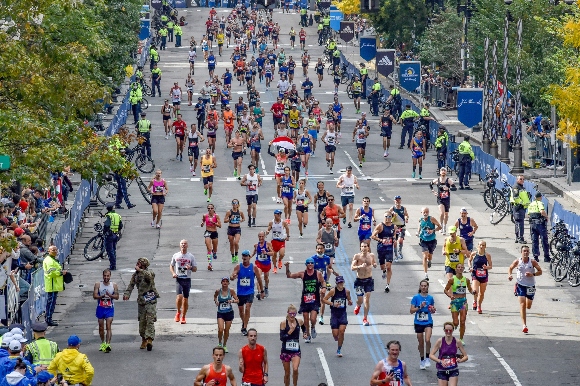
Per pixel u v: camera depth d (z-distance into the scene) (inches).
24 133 3410.4
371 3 7086.6
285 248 4832.7
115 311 3929.6
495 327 3690.9
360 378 3159.5
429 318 3250.5
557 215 4901.6
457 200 5851.4
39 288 3727.9
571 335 3604.8
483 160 6397.6
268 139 7755.9
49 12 4338.1
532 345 3496.6
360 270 3695.9
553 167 6240.2
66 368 2755.9
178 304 3732.8
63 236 4488.2
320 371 3223.4
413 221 5344.5
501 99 6668.3
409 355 3390.7
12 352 2532.0
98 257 4665.4
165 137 7839.6
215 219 4498.0
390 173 6619.1
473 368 3265.3
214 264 4566.9
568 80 5669.3
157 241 4995.1
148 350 3422.7
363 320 3732.8
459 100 6717.5
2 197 4301.2
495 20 7362.2
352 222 5295.3
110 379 3139.8
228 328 3358.8
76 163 3646.7
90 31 4746.6
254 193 5216.5
